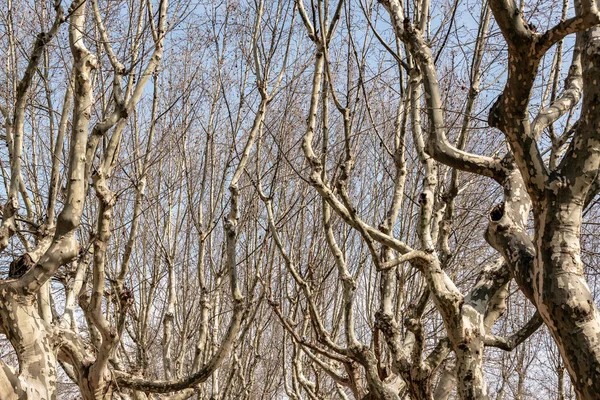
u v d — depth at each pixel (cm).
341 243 1270
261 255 1018
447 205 778
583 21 437
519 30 464
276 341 1512
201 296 948
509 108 496
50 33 704
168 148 1117
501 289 679
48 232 777
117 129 704
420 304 711
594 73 474
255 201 1145
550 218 489
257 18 968
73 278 891
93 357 786
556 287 477
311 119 741
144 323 1064
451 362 785
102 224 695
